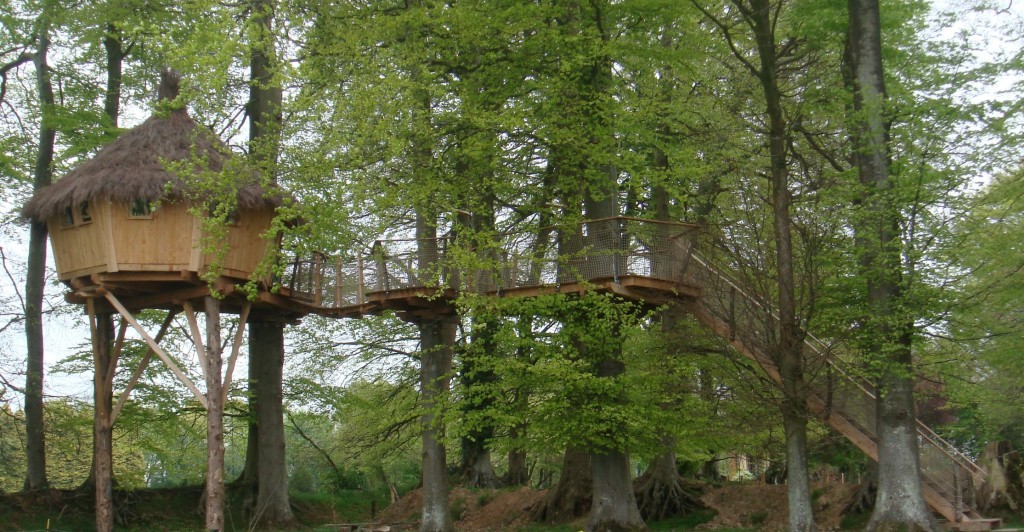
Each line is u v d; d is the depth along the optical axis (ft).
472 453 105.19
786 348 52.65
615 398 59.72
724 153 59.88
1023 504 66.33
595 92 60.80
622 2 61.21
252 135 83.15
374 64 58.13
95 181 62.54
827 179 58.18
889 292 52.29
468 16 59.31
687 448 70.64
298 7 65.46
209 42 56.54
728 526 73.61
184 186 62.64
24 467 117.39
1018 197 54.39
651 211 78.38
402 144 54.85
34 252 81.46
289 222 69.51
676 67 63.05
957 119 50.65
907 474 51.08
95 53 80.18
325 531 76.69
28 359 80.84
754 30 55.06
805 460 52.90
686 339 59.52
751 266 54.80
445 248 64.90
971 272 53.93
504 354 67.51
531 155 68.85
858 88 55.67
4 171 75.15
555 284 59.93
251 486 84.79
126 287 65.46
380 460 108.06
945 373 57.93
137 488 87.25
